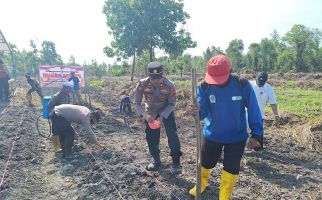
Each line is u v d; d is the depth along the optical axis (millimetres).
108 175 7227
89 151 9047
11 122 13109
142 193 6344
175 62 42156
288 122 12344
